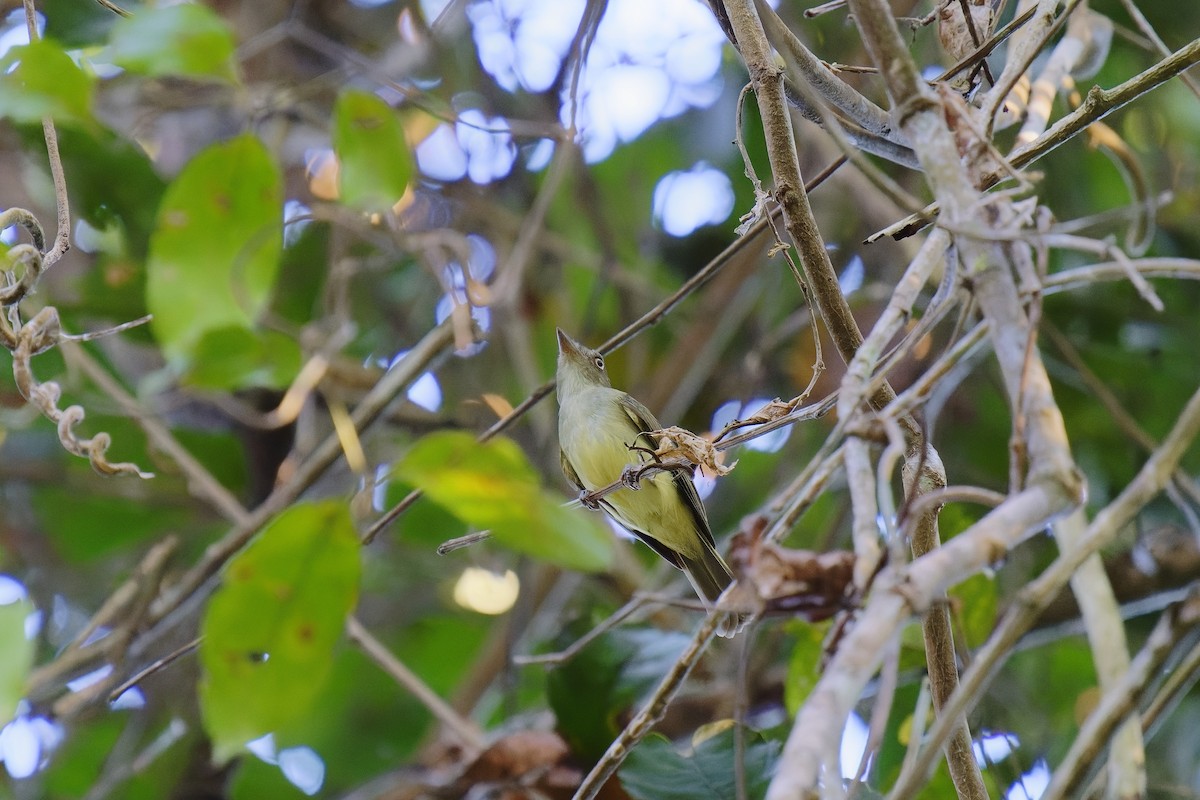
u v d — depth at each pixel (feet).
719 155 44.55
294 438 40.86
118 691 23.38
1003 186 29.01
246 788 44.39
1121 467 38.17
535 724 34.91
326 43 34.22
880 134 23.73
